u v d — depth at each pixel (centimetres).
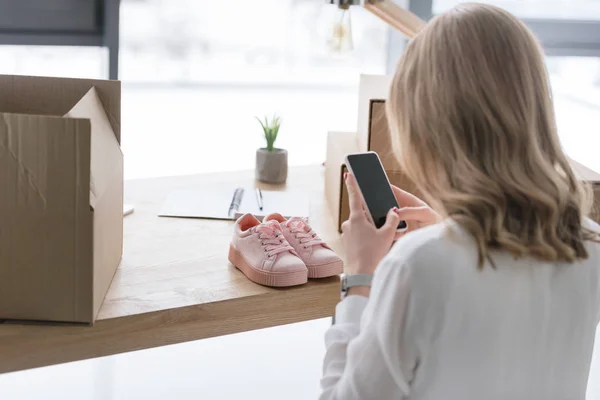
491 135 92
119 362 259
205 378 255
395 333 93
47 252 126
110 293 143
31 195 124
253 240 153
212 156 358
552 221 93
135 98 391
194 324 142
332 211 193
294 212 191
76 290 129
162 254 164
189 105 402
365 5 182
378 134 174
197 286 149
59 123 121
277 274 148
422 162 99
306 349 277
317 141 385
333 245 174
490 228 92
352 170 135
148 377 253
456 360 94
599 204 170
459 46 94
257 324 149
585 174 175
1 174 123
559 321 98
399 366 94
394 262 94
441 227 95
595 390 259
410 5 314
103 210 134
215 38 396
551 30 338
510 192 92
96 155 133
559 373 101
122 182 154
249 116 402
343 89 434
